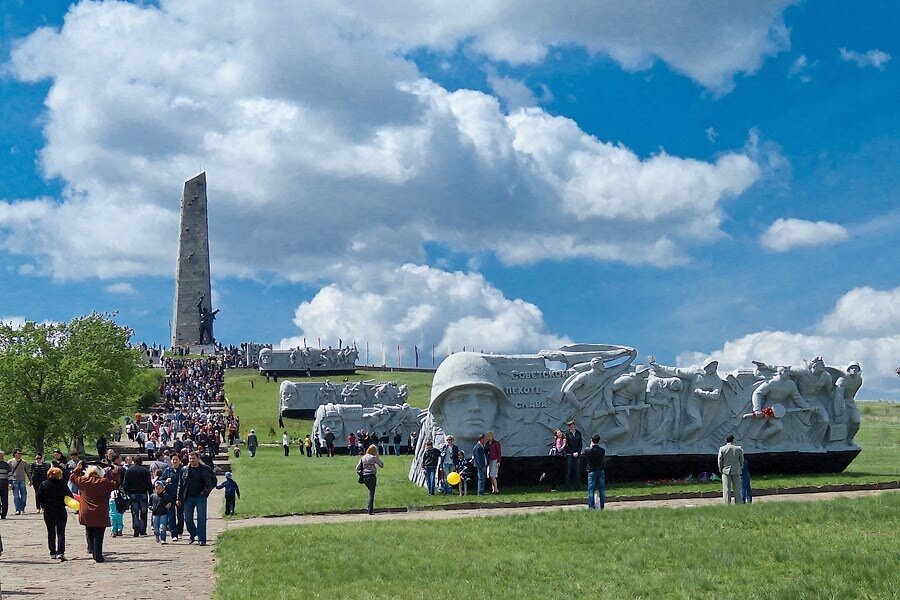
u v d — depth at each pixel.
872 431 60.75
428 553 20.73
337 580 18.19
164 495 26.23
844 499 25.61
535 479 37.81
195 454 25.58
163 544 25.88
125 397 70.75
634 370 38.81
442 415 37.97
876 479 35.78
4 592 17.95
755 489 32.72
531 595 16.20
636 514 24.77
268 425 89.44
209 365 127.06
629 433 38.25
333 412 69.94
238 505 36.03
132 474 28.41
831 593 15.07
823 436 39.75
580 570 18.23
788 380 39.41
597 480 28.23
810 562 17.45
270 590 17.30
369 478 31.39
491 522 25.27
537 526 23.81
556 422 37.88
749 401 39.41
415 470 40.72
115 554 23.75
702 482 36.91
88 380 63.12
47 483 22.61
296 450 73.62
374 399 83.69
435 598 16.20
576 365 38.47
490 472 35.84
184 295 142.38
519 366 38.22
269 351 123.56
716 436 39.12
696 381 38.72
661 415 38.56
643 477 38.66
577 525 23.58
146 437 67.12
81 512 22.25
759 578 16.70
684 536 20.95
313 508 32.56
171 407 99.44
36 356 63.38
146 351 138.75
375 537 23.41
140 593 17.75
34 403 62.88
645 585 16.56
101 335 67.25
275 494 39.53
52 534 22.62
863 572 16.12
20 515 35.66
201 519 25.42
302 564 19.92
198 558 22.72
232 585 17.83
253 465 57.12
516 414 37.81
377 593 16.75
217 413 96.00
